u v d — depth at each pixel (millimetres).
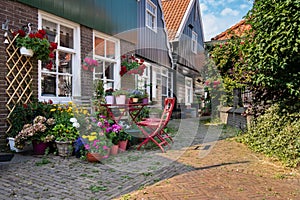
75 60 6828
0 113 4992
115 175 3861
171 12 16375
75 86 6430
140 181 3643
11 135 5062
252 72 5617
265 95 5879
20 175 3666
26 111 5043
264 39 4645
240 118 8094
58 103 5793
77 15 6805
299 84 4797
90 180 3594
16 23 5293
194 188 3393
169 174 4000
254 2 5246
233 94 9141
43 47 5332
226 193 3227
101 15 7723
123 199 3002
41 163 4254
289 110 5148
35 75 5684
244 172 4094
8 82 5133
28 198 2943
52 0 6066
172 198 3064
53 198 2963
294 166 4270
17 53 5273
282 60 4504
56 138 4738
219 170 4207
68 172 3893
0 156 4270
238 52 7258
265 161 4699
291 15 4168
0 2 4996
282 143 4754
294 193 3221
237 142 6641
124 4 8922
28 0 5488
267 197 3104
